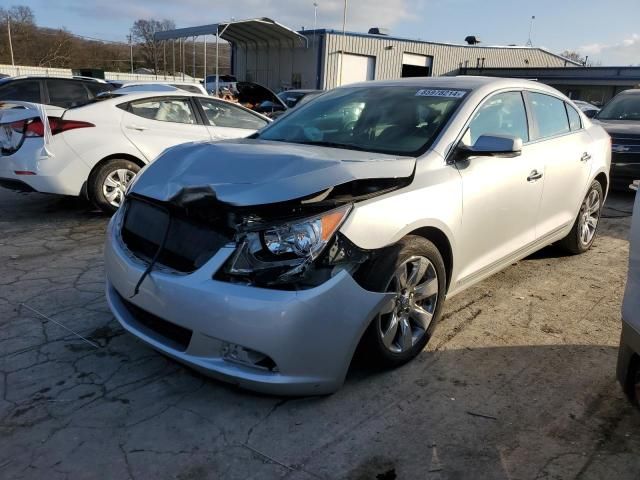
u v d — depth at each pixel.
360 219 2.77
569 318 4.02
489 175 3.66
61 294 4.19
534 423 2.77
